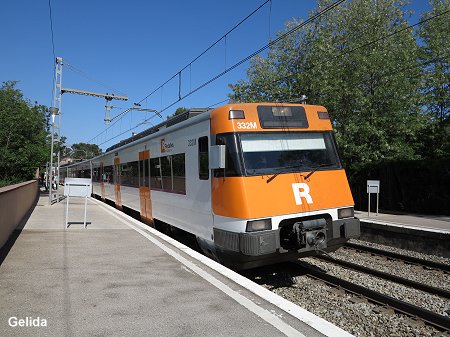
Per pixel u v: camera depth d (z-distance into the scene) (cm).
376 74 1856
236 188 660
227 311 449
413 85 1856
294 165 716
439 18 2508
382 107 1870
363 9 2016
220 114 706
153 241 866
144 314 438
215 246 724
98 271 614
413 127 1897
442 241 1064
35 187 2156
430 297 682
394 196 1883
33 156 2602
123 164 1573
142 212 1261
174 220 946
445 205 1644
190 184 837
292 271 831
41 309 450
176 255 728
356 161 2038
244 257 655
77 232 984
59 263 663
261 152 692
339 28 2047
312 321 421
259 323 415
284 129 728
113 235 942
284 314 441
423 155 2145
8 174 2580
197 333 390
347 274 834
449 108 2470
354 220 752
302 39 2255
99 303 472
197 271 617
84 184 1077
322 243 696
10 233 921
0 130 2494
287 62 2302
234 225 658
